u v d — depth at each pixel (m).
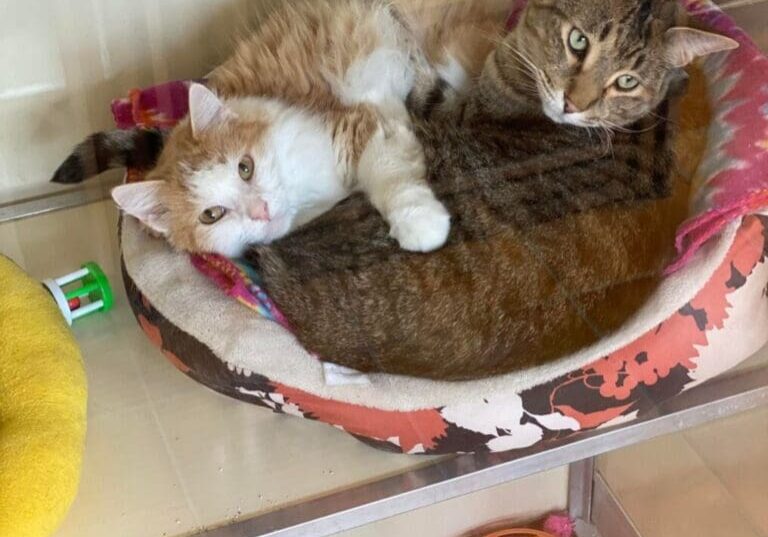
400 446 1.06
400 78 1.28
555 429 1.05
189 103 1.18
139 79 1.38
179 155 1.17
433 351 1.04
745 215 1.05
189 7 1.35
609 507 1.32
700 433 1.12
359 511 1.04
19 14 1.27
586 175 1.12
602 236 1.07
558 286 1.05
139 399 1.12
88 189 1.30
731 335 1.06
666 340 1.03
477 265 1.07
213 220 1.15
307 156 1.22
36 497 0.92
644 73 1.15
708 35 1.11
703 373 1.06
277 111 1.25
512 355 1.03
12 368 1.03
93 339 1.19
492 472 1.08
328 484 1.06
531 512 1.30
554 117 1.20
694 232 1.04
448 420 1.03
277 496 1.04
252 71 1.33
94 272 1.22
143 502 1.03
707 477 1.19
